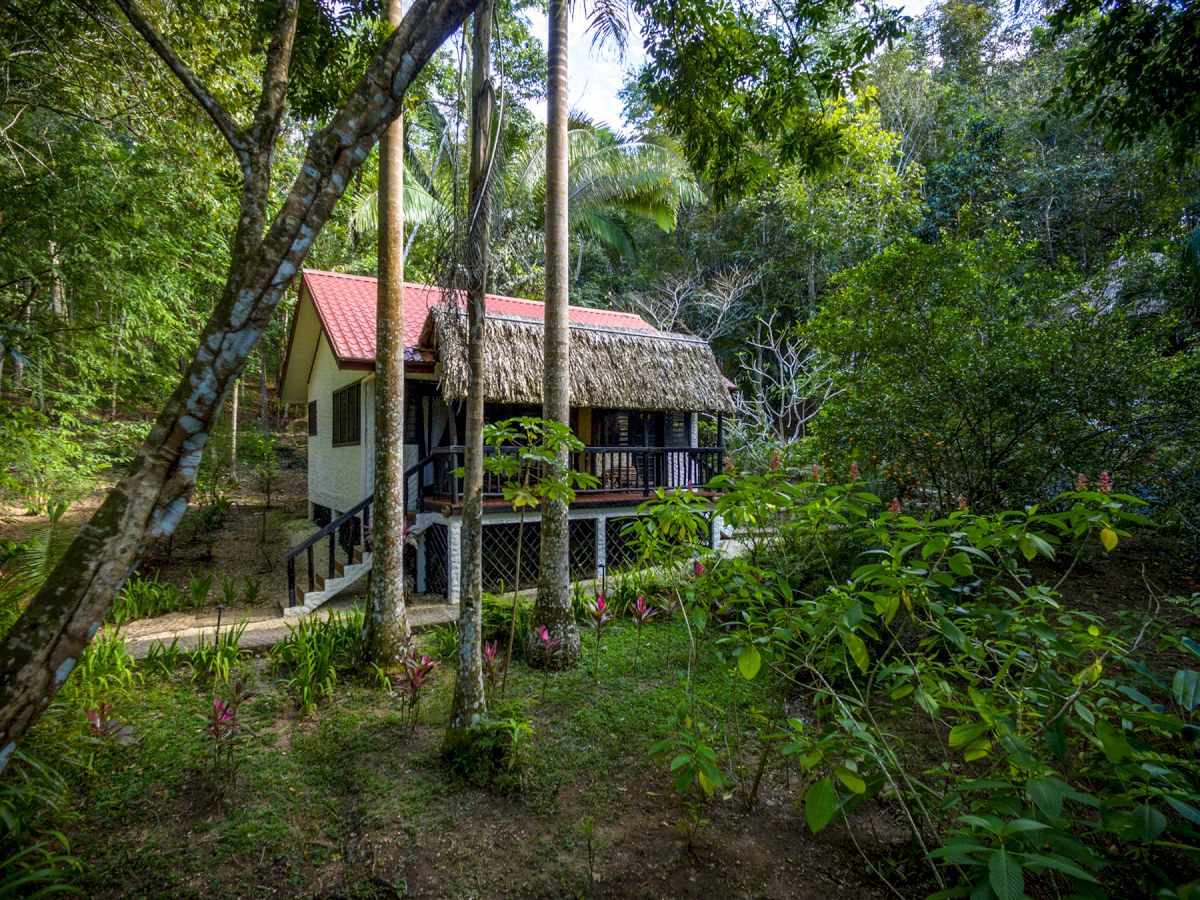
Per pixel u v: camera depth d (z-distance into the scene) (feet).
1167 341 21.68
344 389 32.96
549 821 10.34
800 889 8.84
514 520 25.95
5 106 21.70
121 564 6.05
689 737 9.68
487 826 10.16
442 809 10.55
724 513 10.46
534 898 8.63
